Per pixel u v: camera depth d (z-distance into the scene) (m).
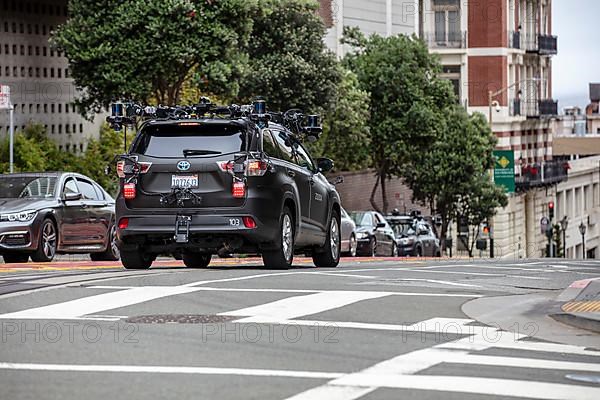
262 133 25.06
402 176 84.69
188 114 25.33
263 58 63.47
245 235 24.36
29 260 33.88
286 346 14.23
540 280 24.33
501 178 90.69
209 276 21.92
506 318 17.48
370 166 83.06
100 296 18.48
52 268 26.12
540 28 116.81
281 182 25.23
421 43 82.00
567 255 124.38
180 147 24.58
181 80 54.03
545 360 13.75
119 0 52.44
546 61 119.88
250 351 13.84
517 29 109.44
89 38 52.16
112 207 34.53
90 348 13.88
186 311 17.05
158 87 53.94
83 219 32.81
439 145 81.62
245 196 24.33
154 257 26.61
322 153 72.00
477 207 84.19
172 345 14.15
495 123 104.62
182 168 24.38
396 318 16.78
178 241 24.41
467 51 104.88
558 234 112.69
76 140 56.41
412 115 79.50
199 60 52.72
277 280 21.34
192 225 24.36
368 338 14.98
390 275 24.08
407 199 99.25
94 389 11.52
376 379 12.22
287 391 11.52
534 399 11.41
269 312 17.02
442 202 84.69
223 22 53.44
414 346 14.48
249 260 37.06
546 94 120.62
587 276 25.88
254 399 11.12
